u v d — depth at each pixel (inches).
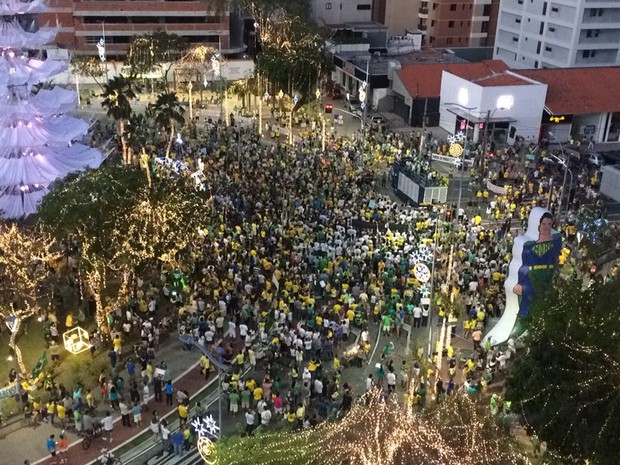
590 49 3821.4
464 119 3189.0
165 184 1717.5
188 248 1742.1
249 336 1517.0
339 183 2411.4
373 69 3782.0
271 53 3548.2
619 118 3444.9
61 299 1694.1
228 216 2080.5
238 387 1366.9
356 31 4416.8
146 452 1274.6
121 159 2687.0
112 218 1553.9
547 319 1210.6
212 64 3841.0
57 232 1583.4
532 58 4136.3
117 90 2755.9
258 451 1142.3
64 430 1322.6
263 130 3284.9
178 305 1669.5
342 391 1409.9
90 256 1547.7
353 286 1722.4
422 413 1269.7
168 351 1568.7
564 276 1886.1
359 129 3265.3
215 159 2645.2
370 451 1096.8
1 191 2031.3
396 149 2918.3
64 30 4185.5
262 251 1847.9
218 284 1696.6
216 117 3535.9
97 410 1366.9
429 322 1547.7
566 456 1135.6
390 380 1393.9
